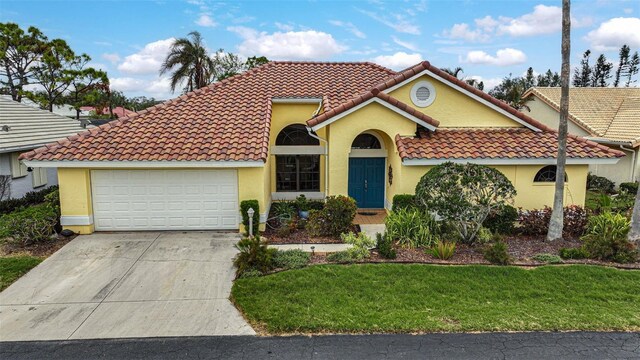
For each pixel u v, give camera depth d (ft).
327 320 27.55
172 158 44.09
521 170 49.11
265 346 25.16
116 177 46.21
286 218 49.75
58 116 88.94
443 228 41.68
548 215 45.14
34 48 124.57
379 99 50.37
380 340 25.59
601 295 31.14
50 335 26.35
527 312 28.66
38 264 37.55
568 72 40.06
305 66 69.82
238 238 44.96
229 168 46.62
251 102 57.06
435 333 26.27
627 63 229.25
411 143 49.67
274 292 31.42
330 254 38.68
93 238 44.70
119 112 221.05
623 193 67.97
